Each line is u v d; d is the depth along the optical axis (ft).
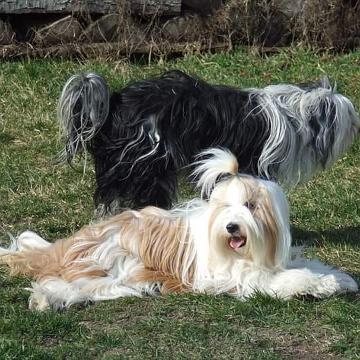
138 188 31.65
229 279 26.66
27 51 48.16
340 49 50.62
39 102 45.03
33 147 41.04
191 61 48.83
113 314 25.75
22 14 48.29
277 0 50.37
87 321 25.39
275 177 32.63
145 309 26.04
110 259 27.30
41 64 47.67
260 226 25.39
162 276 27.20
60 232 33.35
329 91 33.45
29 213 34.81
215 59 48.98
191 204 27.94
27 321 24.67
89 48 48.78
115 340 23.93
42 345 23.95
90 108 31.14
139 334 24.48
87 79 31.22
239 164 32.24
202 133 31.71
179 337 24.22
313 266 27.71
